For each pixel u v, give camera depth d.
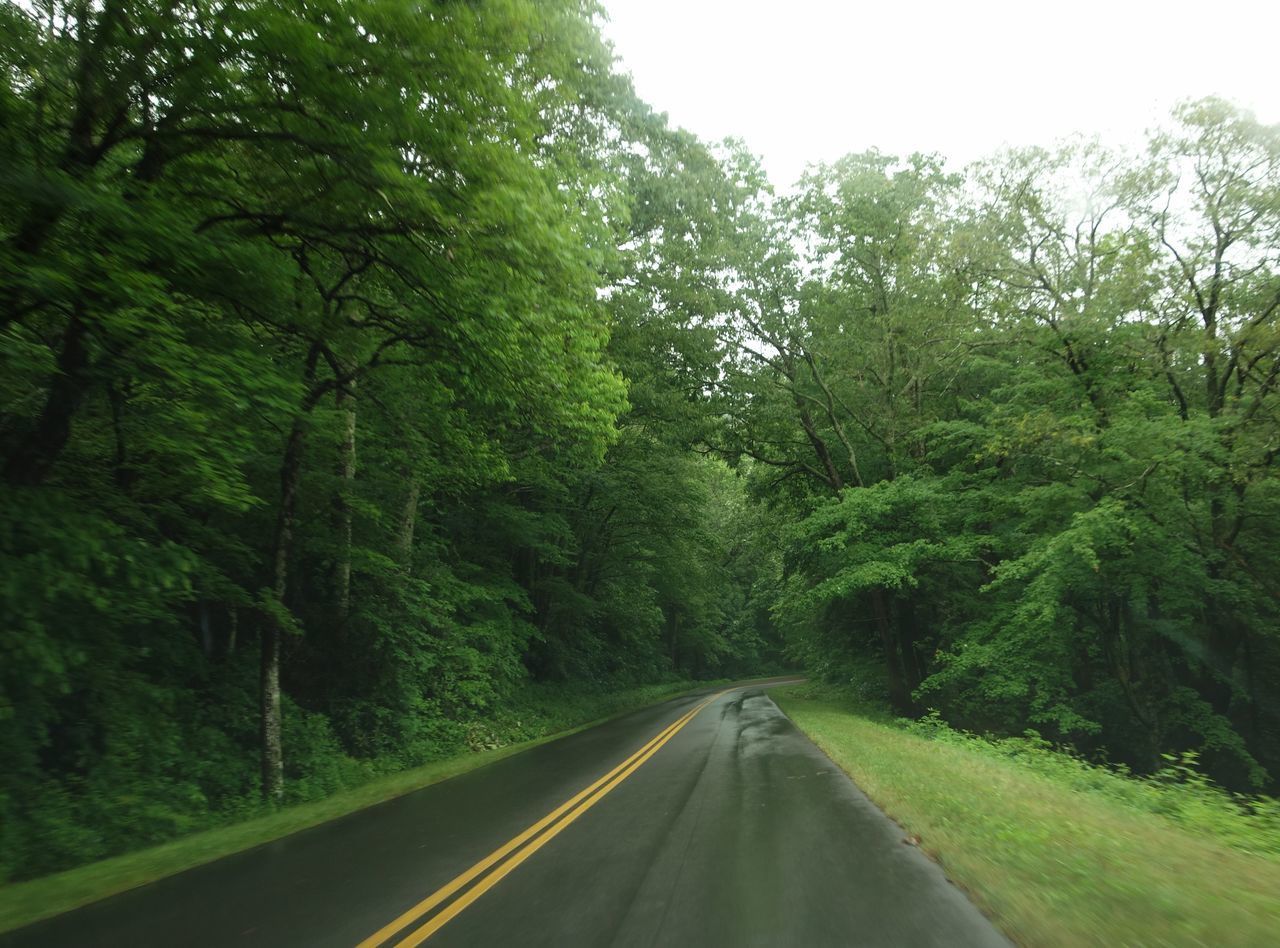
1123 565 18.30
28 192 6.75
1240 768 18.66
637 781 11.15
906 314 22.77
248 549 12.45
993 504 22.47
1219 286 18.02
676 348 24.59
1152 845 6.26
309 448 14.18
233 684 13.01
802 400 27.30
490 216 9.45
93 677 9.44
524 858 6.80
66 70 7.82
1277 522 17.69
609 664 39.00
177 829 9.23
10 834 7.58
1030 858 5.82
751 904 5.25
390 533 18.02
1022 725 22.88
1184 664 19.98
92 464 11.23
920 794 8.73
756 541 34.59
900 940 4.48
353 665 15.16
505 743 19.20
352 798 10.84
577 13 11.54
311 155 9.24
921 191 23.84
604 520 31.27
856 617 31.41
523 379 12.45
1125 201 18.41
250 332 11.74
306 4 7.80
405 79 8.34
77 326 8.51
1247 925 4.27
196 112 8.61
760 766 12.35
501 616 23.72
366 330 13.25
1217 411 18.59
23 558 8.17
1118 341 18.77
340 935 4.93
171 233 7.83
